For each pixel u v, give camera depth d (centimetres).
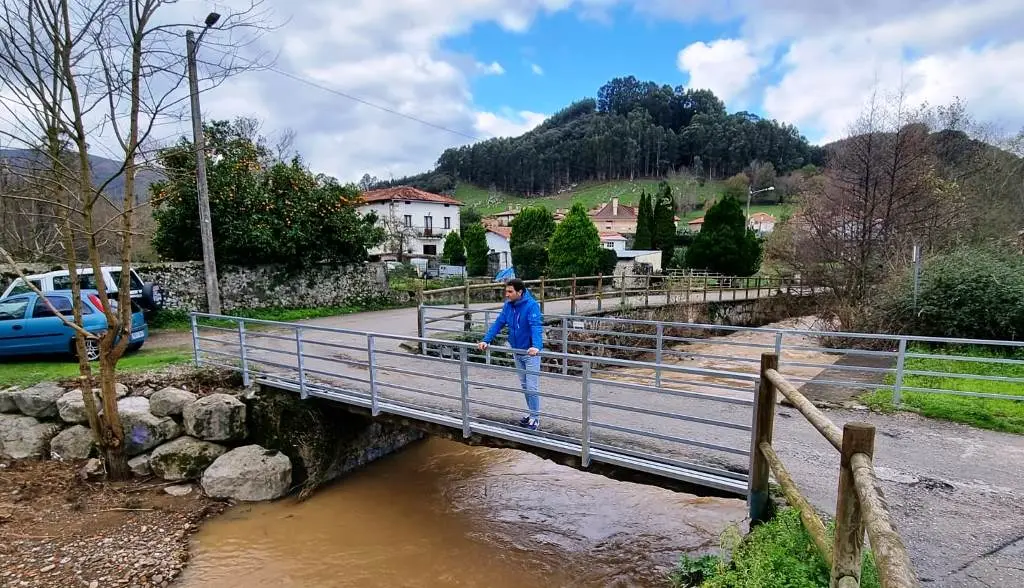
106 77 571
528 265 3388
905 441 532
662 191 4169
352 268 1789
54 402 720
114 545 531
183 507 616
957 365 855
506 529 605
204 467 675
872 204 1258
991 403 634
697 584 359
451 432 557
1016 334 911
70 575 477
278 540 575
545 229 3738
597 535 584
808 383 795
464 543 576
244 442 716
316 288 1677
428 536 591
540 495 687
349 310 1730
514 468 779
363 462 783
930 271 1027
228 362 856
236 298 1479
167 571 499
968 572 308
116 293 1000
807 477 433
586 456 458
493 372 855
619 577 507
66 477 649
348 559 543
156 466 670
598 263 3041
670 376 1002
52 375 774
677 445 483
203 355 912
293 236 1537
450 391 708
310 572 520
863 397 688
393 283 2455
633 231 5819
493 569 528
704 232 3189
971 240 1366
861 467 189
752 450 371
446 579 511
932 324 996
